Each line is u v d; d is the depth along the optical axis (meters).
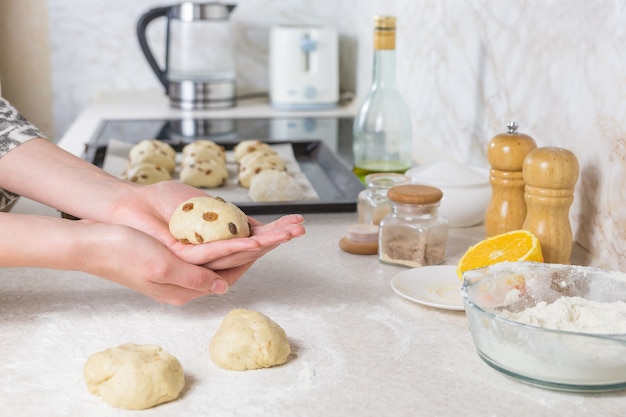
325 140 1.85
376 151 1.54
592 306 0.81
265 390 0.72
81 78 2.57
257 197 1.40
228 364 0.76
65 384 0.73
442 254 1.07
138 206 0.97
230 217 0.89
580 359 0.70
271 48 2.35
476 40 1.49
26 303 0.92
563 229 0.98
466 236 1.20
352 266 1.06
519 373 0.73
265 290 0.97
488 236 1.11
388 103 1.53
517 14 1.30
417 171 1.30
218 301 0.93
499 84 1.39
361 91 2.42
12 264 0.83
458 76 1.59
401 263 1.05
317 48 2.31
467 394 0.72
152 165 1.53
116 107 2.30
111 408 0.69
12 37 2.51
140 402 0.69
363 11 2.35
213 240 0.87
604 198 1.05
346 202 1.29
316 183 1.54
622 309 0.80
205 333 0.84
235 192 1.50
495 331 0.73
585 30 1.08
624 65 0.98
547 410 0.69
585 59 1.08
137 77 2.59
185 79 2.30
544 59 1.21
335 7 2.59
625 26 0.98
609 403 0.70
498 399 0.71
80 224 0.85
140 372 0.69
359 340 0.83
